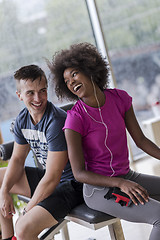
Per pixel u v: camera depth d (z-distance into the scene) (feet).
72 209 5.83
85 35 12.94
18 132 6.55
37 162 7.51
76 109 5.58
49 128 5.90
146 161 12.94
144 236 7.67
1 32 11.87
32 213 5.60
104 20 13.07
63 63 5.68
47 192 5.79
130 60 13.52
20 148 6.68
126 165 5.73
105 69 5.89
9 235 6.50
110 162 5.55
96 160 5.59
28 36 12.17
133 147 13.41
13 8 11.97
